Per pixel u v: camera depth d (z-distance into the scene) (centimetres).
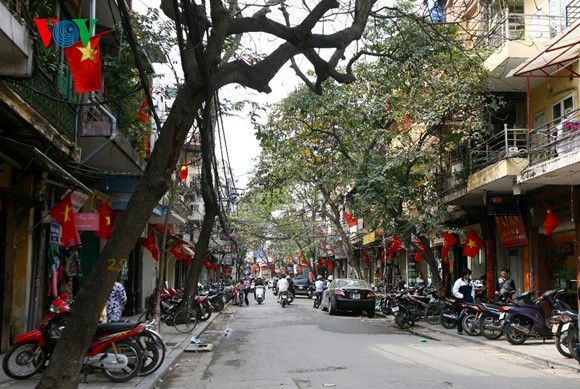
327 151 2141
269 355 1238
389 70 1733
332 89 1862
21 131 954
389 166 1814
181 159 1855
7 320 1155
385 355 1210
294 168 2317
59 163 1188
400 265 3575
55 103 1070
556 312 1172
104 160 1520
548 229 1608
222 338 1616
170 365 1116
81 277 1777
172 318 1758
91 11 1275
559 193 1647
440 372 989
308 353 1253
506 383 885
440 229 1858
